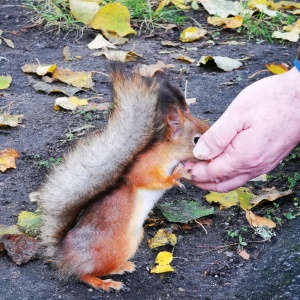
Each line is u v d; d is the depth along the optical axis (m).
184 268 0.99
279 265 0.98
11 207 1.07
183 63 1.49
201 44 1.58
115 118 0.95
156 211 1.08
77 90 1.37
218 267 0.99
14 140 1.22
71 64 1.46
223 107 1.32
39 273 0.96
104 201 0.93
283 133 0.93
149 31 1.63
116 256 0.93
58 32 1.58
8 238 0.99
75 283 0.95
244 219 1.07
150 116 0.95
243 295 0.94
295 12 1.77
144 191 0.95
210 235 1.04
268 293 0.94
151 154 0.96
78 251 0.92
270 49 1.56
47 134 1.24
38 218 1.03
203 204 1.10
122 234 0.93
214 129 0.94
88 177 0.94
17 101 1.33
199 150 0.95
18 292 0.93
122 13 1.60
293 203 1.10
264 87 0.94
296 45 1.58
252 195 1.10
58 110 1.31
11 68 1.44
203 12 1.75
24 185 1.12
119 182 0.94
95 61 1.48
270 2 1.79
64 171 0.95
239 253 1.01
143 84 0.95
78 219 0.94
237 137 0.94
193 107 1.32
